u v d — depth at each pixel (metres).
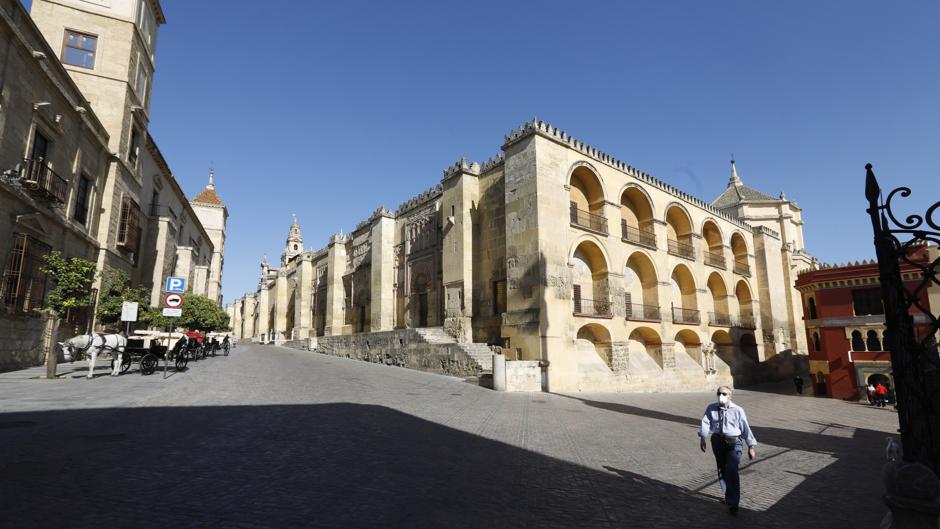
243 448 8.32
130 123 28.20
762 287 47.50
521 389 22.91
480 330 30.83
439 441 10.16
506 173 28.84
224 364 25.81
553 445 10.65
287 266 77.94
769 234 49.22
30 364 18.84
